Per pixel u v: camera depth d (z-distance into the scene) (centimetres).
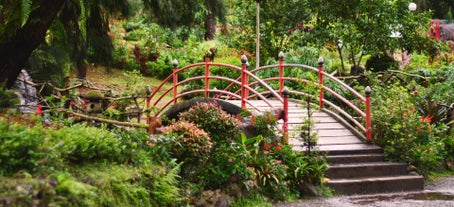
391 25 1603
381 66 1680
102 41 1409
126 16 1412
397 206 770
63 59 1254
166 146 717
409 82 1436
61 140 546
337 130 1044
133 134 696
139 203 592
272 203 794
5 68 793
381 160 948
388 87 1237
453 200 811
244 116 933
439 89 1284
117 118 967
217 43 2438
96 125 836
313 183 855
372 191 872
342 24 1614
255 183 790
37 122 597
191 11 1402
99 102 874
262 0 1747
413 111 1033
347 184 862
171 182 667
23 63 809
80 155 567
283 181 837
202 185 730
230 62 1780
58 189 474
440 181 977
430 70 1583
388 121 977
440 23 2750
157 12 1361
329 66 1784
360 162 934
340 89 1420
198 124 806
